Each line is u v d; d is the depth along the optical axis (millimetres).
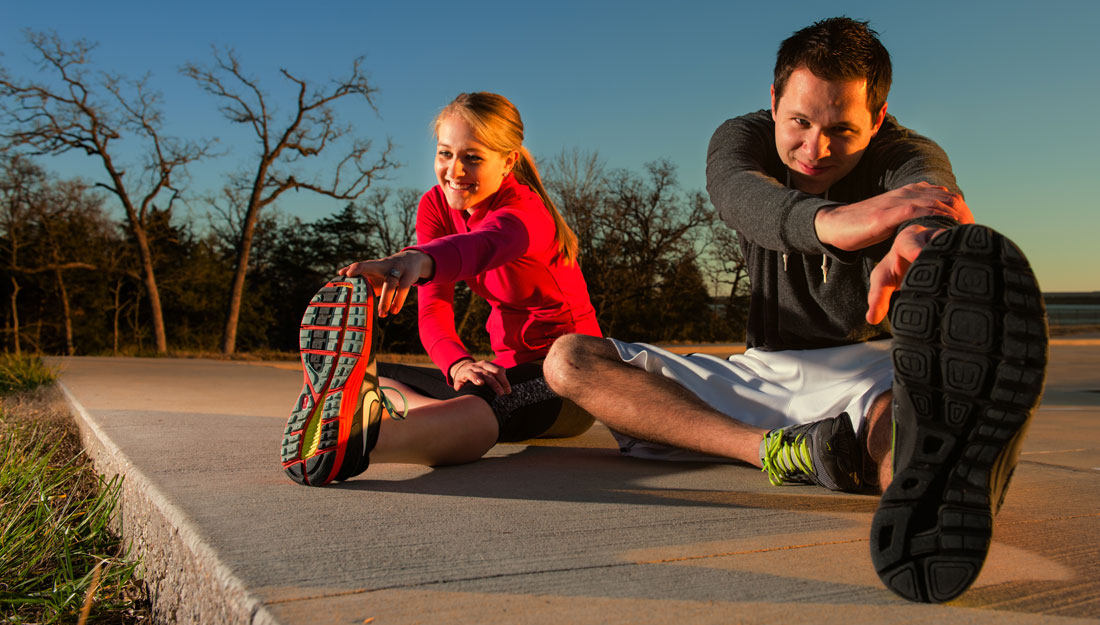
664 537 1403
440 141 2424
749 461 1957
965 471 1068
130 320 34875
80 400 3918
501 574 1167
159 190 26984
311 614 989
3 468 2104
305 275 44094
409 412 2113
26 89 24734
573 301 2648
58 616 1479
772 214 1695
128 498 1979
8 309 32562
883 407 1647
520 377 2477
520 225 2277
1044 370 1064
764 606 1053
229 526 1412
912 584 1059
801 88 1922
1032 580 1197
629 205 36156
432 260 1853
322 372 1757
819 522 1545
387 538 1357
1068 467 2400
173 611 1426
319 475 1779
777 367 2135
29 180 29953
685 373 2178
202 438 2570
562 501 1714
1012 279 1080
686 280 38250
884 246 1952
